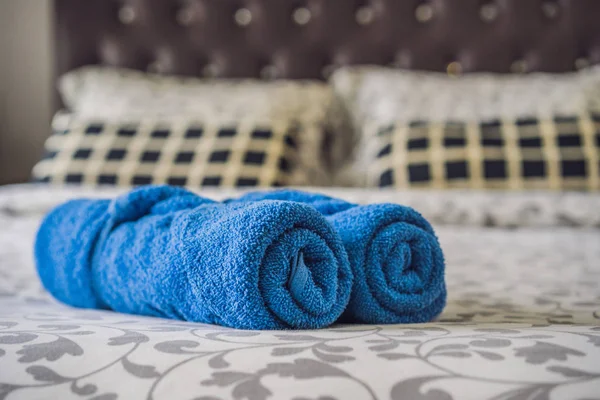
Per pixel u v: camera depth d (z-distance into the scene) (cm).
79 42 217
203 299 46
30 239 120
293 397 30
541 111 176
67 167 165
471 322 54
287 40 219
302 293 46
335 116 197
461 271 91
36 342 38
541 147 159
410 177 160
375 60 217
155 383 32
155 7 217
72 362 34
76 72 205
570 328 43
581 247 112
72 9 217
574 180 154
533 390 30
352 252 53
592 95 179
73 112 208
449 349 36
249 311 44
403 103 185
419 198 138
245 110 185
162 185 60
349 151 198
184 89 197
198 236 47
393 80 195
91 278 59
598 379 31
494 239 122
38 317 51
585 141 158
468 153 160
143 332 41
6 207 147
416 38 216
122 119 181
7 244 116
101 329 42
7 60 245
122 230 57
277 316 45
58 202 144
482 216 136
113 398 31
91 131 174
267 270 45
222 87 199
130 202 59
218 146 167
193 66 220
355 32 218
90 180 163
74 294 62
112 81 199
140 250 52
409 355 35
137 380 32
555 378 32
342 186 178
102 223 61
